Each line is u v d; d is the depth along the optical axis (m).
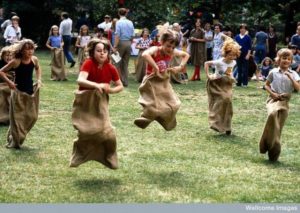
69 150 9.80
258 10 37.47
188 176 8.43
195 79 21.69
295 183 8.29
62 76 19.88
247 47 19.94
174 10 37.62
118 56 18.23
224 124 11.59
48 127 11.68
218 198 7.43
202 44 21.48
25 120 9.76
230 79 11.57
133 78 21.77
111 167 7.93
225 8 36.78
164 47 8.70
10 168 8.55
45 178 8.09
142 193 7.52
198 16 28.05
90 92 7.65
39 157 9.25
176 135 11.42
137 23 37.59
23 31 37.69
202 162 9.31
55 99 15.29
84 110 7.75
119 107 14.47
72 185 7.79
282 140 11.34
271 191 7.83
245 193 7.69
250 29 38.12
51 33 20.14
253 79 22.36
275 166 9.24
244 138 11.37
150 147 10.27
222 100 11.48
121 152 9.80
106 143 7.86
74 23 37.09
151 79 8.71
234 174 8.64
